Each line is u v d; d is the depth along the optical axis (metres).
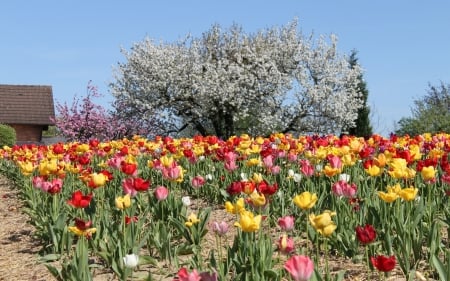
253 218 4.04
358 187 7.96
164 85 31.41
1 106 46.25
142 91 32.28
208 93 31.16
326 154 9.23
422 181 8.02
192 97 32.34
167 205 7.40
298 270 3.06
